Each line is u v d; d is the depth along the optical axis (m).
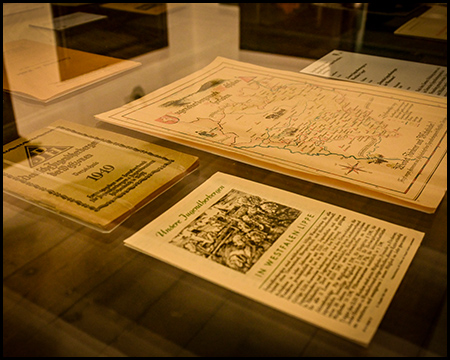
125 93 0.90
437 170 0.67
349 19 1.35
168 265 0.50
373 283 0.48
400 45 1.16
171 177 0.63
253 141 0.73
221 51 1.12
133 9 1.44
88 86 0.93
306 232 0.54
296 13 1.41
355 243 0.53
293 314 0.44
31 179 0.63
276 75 0.99
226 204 0.59
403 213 0.58
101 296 0.47
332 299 0.46
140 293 0.47
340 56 1.10
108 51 1.12
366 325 0.43
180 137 0.74
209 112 0.82
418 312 0.45
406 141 0.74
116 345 0.42
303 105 0.86
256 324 0.44
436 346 0.42
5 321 0.44
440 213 0.58
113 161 0.67
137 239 0.54
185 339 0.42
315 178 0.64
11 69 1.00
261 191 0.62
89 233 0.55
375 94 0.91
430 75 0.99
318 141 0.73
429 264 0.50
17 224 0.56
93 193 0.60
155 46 1.15
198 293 0.47
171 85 0.94
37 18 1.35
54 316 0.45
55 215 0.58
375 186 0.63
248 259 0.51
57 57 1.07
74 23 1.31
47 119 0.79
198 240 0.53
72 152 0.69
